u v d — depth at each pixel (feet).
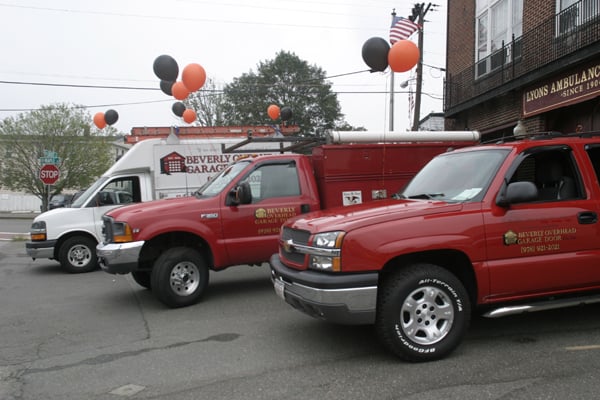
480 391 12.11
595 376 12.77
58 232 32.94
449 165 17.48
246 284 26.61
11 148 106.22
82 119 110.73
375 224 13.80
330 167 24.88
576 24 35.55
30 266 37.55
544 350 14.74
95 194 34.32
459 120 54.44
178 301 21.75
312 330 17.69
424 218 14.06
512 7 44.73
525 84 40.27
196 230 21.90
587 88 33.88
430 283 13.96
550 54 38.04
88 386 13.42
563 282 15.08
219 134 51.01
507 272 14.46
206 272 22.56
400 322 13.73
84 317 21.09
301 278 14.23
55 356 16.05
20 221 95.91
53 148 106.63
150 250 22.48
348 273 13.53
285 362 14.61
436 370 13.51
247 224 22.85
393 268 14.24
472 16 51.34
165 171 38.60
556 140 16.02
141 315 21.02
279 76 165.07
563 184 15.81
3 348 17.03
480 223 14.29
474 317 18.28
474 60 51.24
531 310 14.80
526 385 12.36
